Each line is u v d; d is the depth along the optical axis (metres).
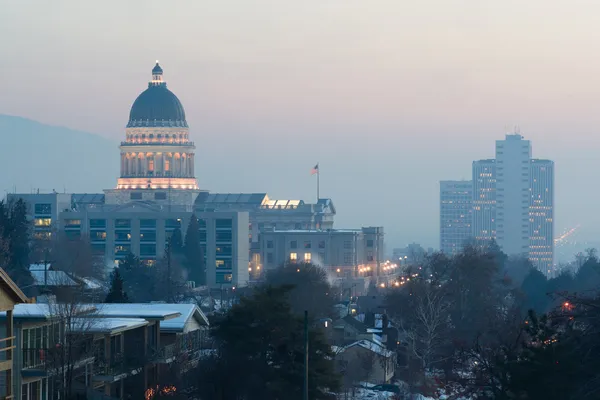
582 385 169.12
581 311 178.88
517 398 173.38
